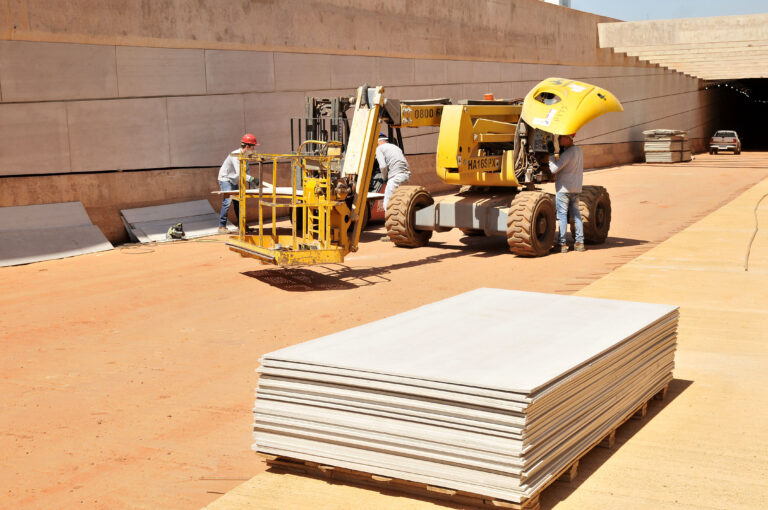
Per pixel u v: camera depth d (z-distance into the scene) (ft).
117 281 34.09
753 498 12.87
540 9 90.02
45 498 14.28
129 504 13.92
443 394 12.54
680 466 14.19
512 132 40.83
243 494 13.43
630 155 111.96
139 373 21.48
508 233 37.52
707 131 143.02
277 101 54.95
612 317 17.40
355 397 13.29
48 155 41.83
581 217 39.37
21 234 39.68
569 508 12.64
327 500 13.12
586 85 38.68
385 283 32.81
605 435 14.51
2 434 17.37
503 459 11.97
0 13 39.14
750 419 16.44
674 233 44.91
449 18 73.87
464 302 19.30
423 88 71.05
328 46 59.26
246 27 52.21
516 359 13.91
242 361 22.36
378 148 43.29
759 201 56.90
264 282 33.45
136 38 45.57
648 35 102.99
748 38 98.84
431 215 40.83
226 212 47.50
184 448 16.40
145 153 46.60
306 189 32.65
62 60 42.11
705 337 22.57
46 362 22.63
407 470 12.82
